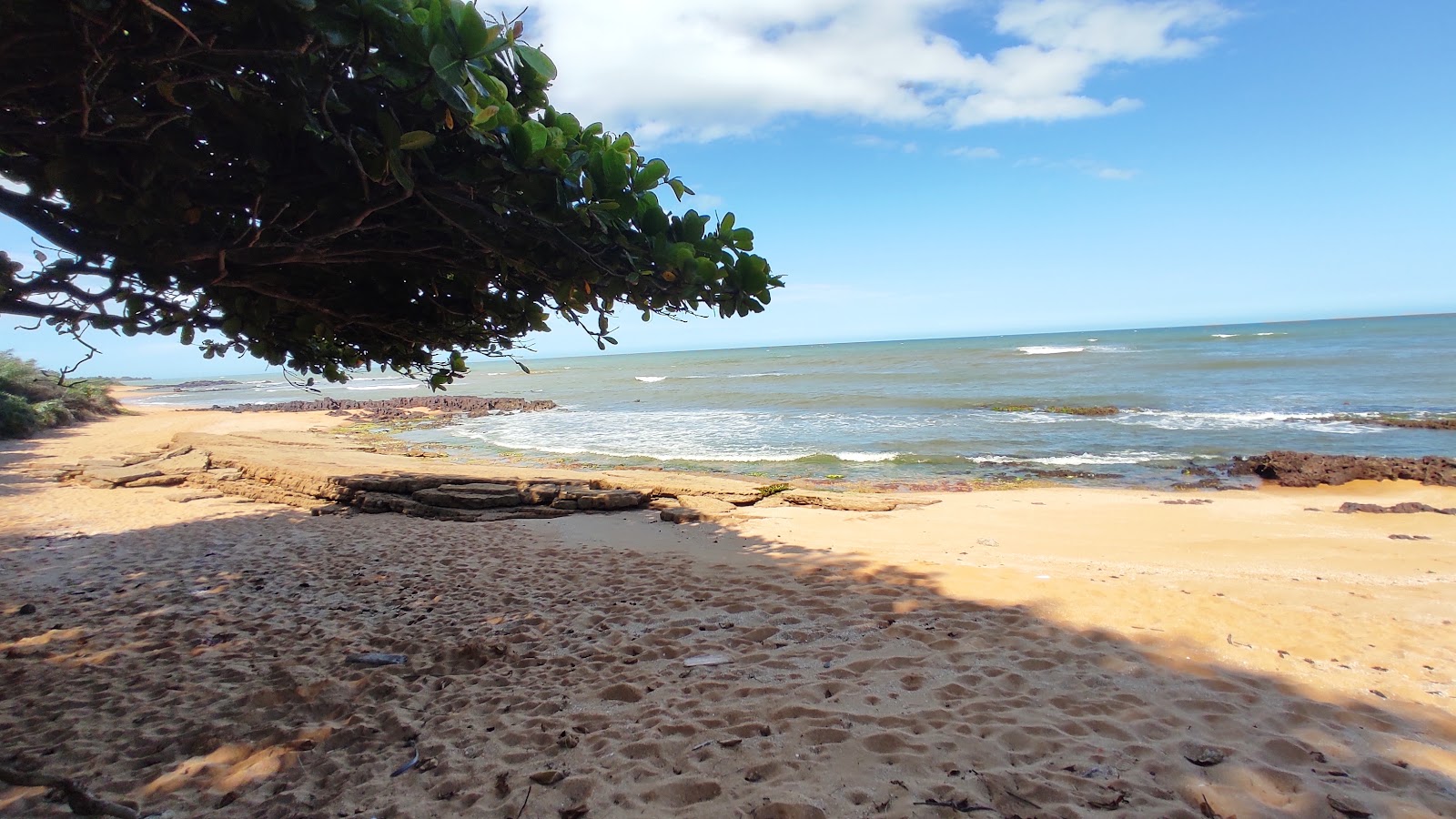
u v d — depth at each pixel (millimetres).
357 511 11812
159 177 2584
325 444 22250
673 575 7309
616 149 3105
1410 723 3713
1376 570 8148
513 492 11719
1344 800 2930
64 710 4082
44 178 2525
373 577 7398
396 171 2352
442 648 5113
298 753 3574
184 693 4328
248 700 4223
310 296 3730
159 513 11531
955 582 6566
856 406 31719
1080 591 6242
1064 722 3697
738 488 13078
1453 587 6836
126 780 3311
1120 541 10070
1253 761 3271
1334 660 4652
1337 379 33844
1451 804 2920
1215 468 17062
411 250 3186
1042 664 4543
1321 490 14617
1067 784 3062
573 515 11406
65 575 7555
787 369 62406
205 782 3301
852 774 3174
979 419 26406
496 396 46594
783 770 3234
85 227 2795
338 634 5480
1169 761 3270
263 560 8266
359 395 53781
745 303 3262
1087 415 26344
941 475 17312
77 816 2861
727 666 4672
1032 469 17703
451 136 2613
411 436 26703
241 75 2311
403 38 2287
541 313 4012
